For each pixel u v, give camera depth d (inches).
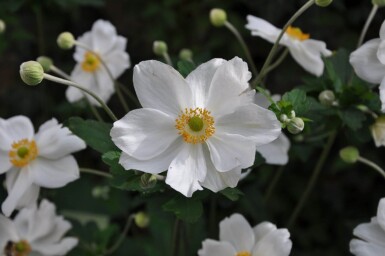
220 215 18.6
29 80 13.0
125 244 18.7
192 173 12.6
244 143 12.5
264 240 14.5
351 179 23.8
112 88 18.4
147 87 12.7
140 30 26.1
